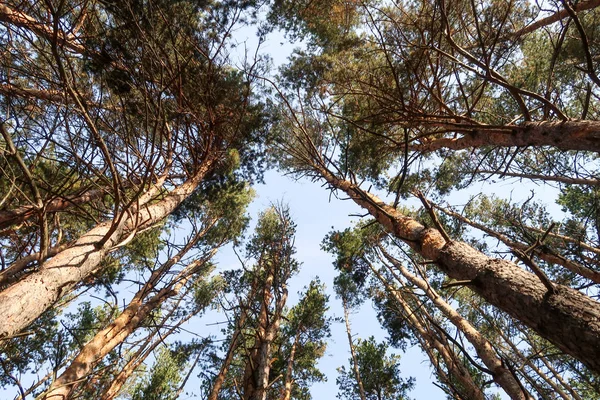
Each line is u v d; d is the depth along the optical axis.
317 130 10.09
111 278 9.81
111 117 5.81
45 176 6.33
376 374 12.65
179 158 8.37
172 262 9.16
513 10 6.61
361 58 8.15
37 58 5.38
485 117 7.58
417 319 9.77
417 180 10.43
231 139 8.75
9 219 5.52
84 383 7.43
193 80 7.08
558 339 2.24
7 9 5.02
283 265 11.12
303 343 13.00
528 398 2.99
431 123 5.74
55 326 9.93
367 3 7.82
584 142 3.92
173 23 6.09
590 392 8.55
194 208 10.31
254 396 6.38
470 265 3.16
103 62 5.35
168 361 13.12
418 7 6.98
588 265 7.52
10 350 8.34
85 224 9.22
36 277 3.64
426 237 4.08
